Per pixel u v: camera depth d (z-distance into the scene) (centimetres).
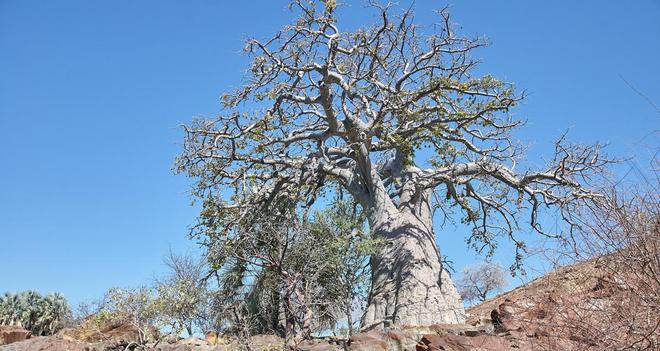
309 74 2005
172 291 1520
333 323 1717
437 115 2008
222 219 1997
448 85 1912
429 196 2186
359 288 1775
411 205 2084
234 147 1978
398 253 1859
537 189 2061
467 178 2216
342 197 2225
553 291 833
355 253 1761
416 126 1995
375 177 2073
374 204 2036
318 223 1798
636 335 730
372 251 1747
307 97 2011
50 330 1880
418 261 1828
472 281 2295
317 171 2147
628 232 744
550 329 789
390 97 1953
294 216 1781
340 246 1695
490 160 2142
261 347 1388
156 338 1431
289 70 1962
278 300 1738
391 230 1936
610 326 734
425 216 2108
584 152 1938
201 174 2000
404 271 1806
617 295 745
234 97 1962
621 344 722
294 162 2092
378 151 2133
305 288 1540
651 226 742
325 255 1686
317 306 1617
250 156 2020
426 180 2134
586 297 783
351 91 2000
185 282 1636
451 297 1812
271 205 2100
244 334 1495
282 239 1705
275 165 2109
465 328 1403
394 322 1714
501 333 1173
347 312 1656
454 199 2392
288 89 1978
